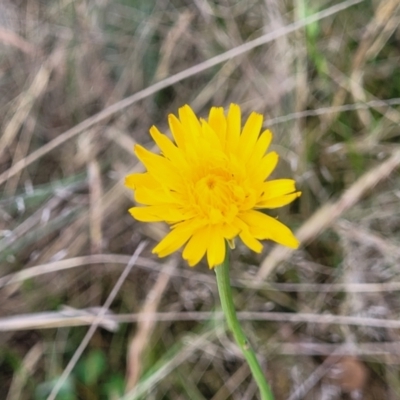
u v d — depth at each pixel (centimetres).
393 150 12
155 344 12
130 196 13
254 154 8
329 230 12
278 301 12
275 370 12
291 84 13
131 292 13
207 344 12
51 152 14
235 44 14
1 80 15
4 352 12
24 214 13
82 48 15
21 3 16
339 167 13
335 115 13
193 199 7
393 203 12
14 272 13
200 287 12
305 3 13
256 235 7
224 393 11
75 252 13
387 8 13
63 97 15
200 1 15
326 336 12
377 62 13
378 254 12
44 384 11
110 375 12
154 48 15
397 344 11
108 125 14
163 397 12
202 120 8
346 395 11
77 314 12
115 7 15
